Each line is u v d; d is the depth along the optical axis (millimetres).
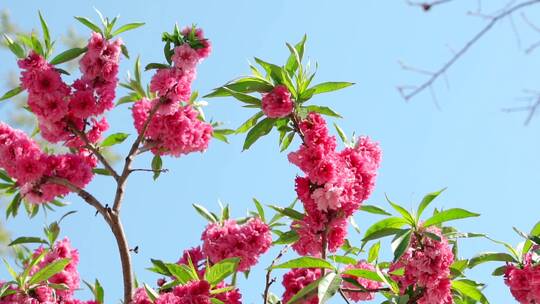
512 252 5984
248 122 6156
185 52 5984
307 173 5641
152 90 5992
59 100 5910
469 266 5996
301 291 5180
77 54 6090
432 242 5312
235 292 5867
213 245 6332
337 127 6164
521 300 5844
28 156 5949
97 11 6133
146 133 6184
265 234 6395
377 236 5414
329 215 5688
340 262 5988
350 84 5895
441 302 5297
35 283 5910
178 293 5496
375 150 6008
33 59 5938
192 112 6309
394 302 5480
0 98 6066
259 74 6082
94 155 6414
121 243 5750
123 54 6176
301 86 5883
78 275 6500
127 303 5684
